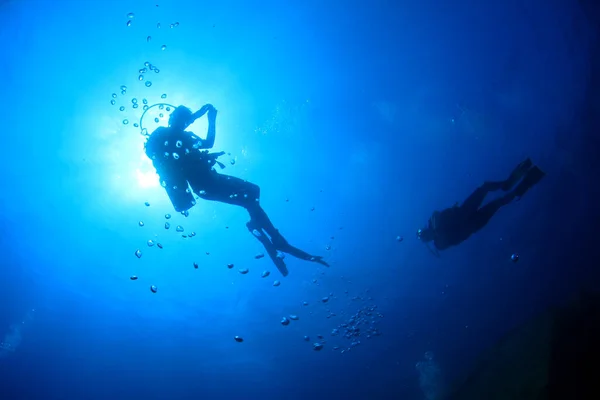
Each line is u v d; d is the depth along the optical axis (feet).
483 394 15.61
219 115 37.24
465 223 22.04
